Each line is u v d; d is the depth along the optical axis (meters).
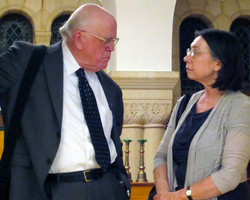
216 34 2.37
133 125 6.85
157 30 6.71
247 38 8.29
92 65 2.37
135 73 6.63
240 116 2.22
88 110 2.32
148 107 6.81
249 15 8.18
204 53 2.36
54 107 2.20
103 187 2.29
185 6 7.98
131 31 6.67
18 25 7.77
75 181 2.20
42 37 7.60
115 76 6.57
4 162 2.13
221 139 2.24
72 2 7.74
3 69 2.16
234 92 2.36
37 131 2.17
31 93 2.22
